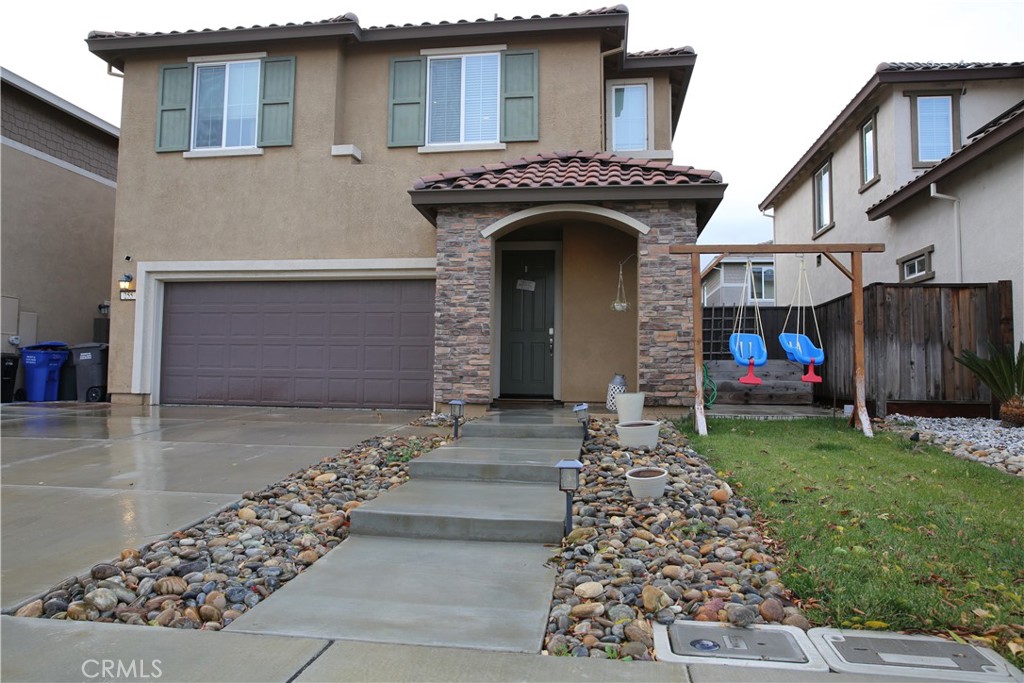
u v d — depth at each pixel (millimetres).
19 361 13148
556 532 4680
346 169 11234
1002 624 3281
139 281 11617
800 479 5766
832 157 15461
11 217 13211
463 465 6062
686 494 5312
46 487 5898
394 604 3705
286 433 8500
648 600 3566
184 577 4012
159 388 11781
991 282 9305
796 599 3656
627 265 10492
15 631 3344
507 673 2963
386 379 11141
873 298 9164
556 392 10781
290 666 3018
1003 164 9484
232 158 11523
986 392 8969
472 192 9086
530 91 11156
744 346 8555
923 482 5699
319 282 11414
